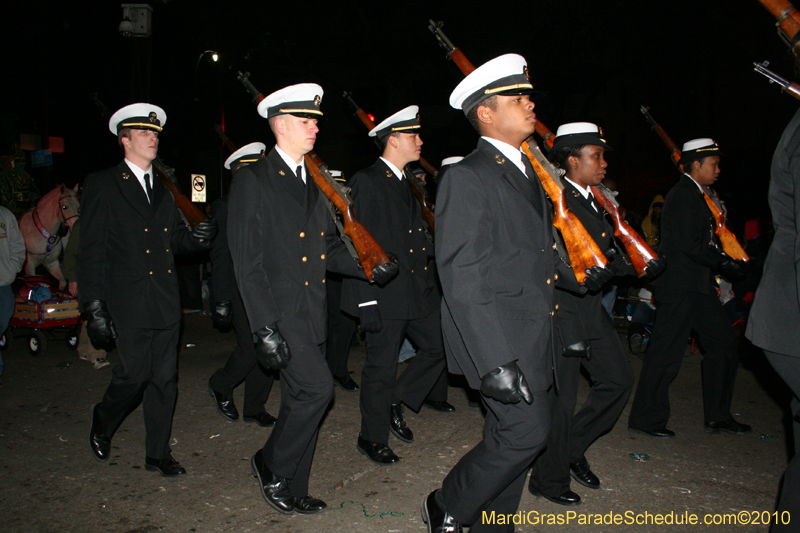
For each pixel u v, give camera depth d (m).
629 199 18.30
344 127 20.69
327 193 3.18
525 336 2.34
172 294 3.48
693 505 3.22
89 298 3.23
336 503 3.22
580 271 2.74
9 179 9.09
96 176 3.34
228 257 4.36
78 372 5.88
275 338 2.78
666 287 4.11
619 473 3.61
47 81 15.34
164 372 3.49
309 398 2.93
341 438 4.17
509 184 2.37
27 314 6.45
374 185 3.88
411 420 4.59
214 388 4.54
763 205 11.88
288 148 3.05
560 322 3.03
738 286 6.49
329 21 13.85
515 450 2.31
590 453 3.91
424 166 5.70
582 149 3.33
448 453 3.92
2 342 6.88
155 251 3.42
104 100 17.17
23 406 4.82
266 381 4.38
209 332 7.86
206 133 20.45
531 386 2.32
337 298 5.35
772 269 2.22
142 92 7.39
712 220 4.29
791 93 2.27
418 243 3.94
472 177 2.32
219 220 4.34
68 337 6.87
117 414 3.62
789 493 2.07
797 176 2.01
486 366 2.19
